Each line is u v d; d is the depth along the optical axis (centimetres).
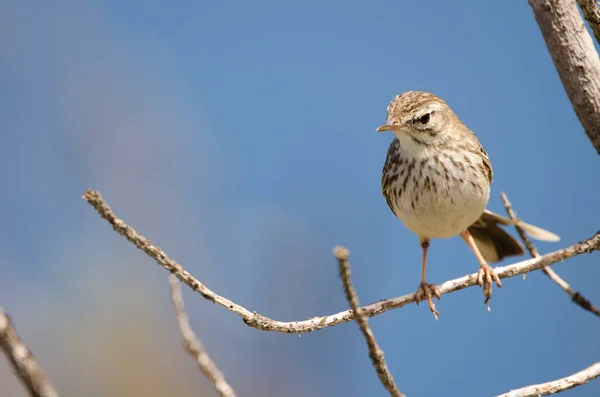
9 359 500
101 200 804
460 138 1248
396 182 1266
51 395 504
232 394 779
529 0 884
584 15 905
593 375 863
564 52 870
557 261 1019
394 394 734
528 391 852
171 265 847
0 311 532
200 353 785
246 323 901
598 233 1024
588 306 1044
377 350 721
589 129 881
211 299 873
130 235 820
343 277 710
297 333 928
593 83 867
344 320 958
